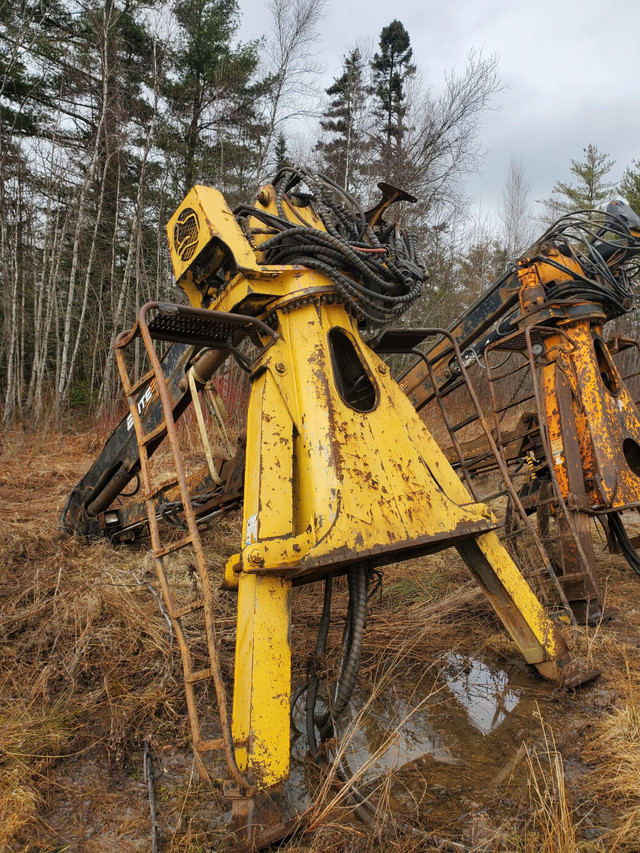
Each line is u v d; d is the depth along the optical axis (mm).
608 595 4977
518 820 2406
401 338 3910
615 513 5035
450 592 4824
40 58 16375
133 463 4762
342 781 2686
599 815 2418
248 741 2396
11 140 15852
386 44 24266
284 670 2562
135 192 18375
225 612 4301
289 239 3326
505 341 5344
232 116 18562
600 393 4910
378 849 2271
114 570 4699
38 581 4344
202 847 2322
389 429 3146
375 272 3408
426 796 2590
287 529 2754
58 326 17266
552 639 3471
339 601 4609
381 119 23078
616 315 5359
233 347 3344
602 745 2846
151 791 2607
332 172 18797
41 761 2752
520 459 6047
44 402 15055
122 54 17031
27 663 3562
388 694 3508
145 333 2762
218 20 19344
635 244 5238
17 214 16078
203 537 5902
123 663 3613
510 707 3344
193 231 3332
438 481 3240
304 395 3039
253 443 2990
